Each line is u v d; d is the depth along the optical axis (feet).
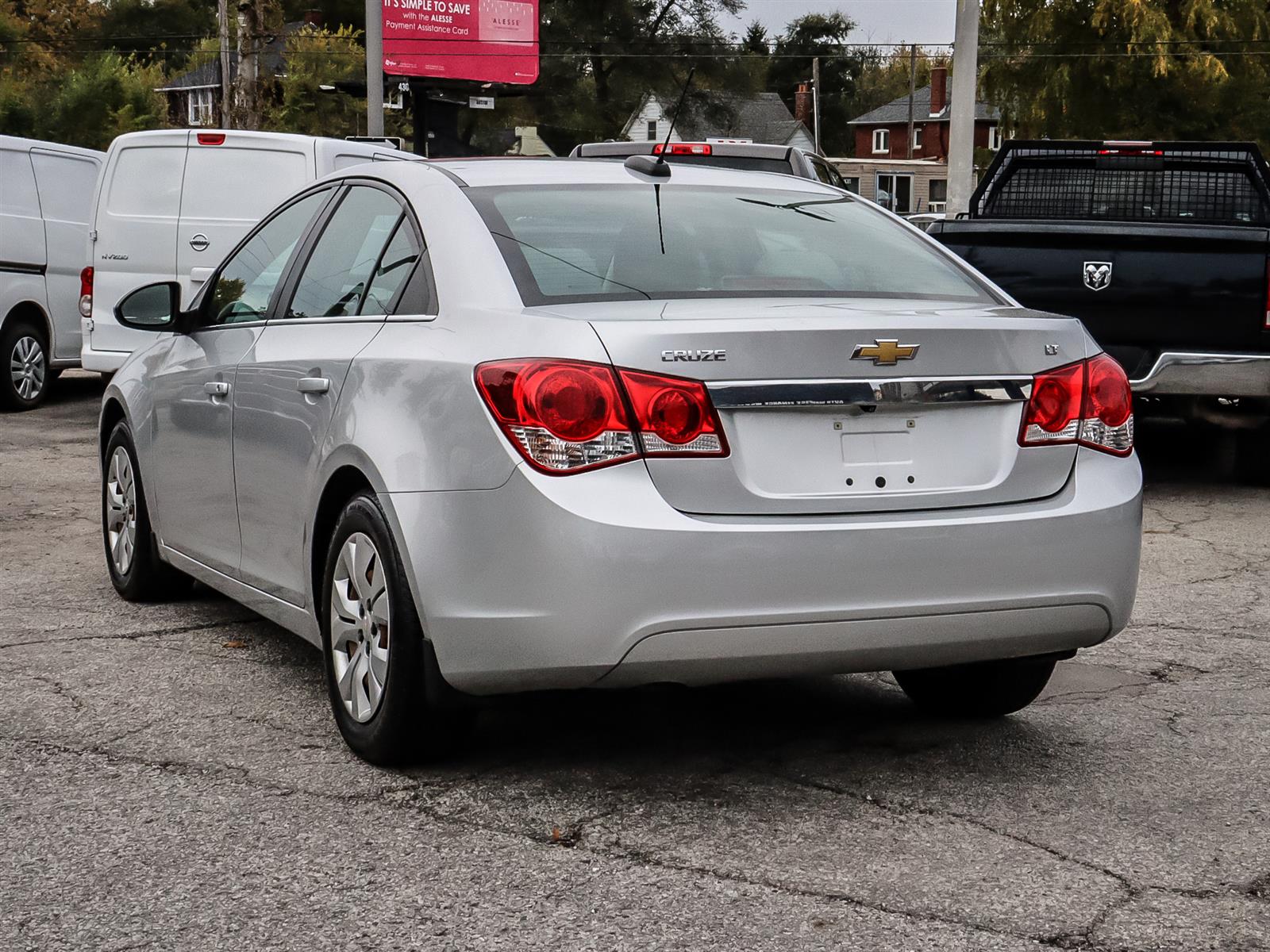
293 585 14.94
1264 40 110.93
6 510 27.99
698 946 9.74
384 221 14.75
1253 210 33.19
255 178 38.52
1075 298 28.94
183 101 289.33
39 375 46.01
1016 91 116.26
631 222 14.03
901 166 273.33
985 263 29.40
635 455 11.46
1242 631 19.38
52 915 10.19
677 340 11.59
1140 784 13.17
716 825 11.97
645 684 11.71
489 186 14.25
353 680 13.48
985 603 12.17
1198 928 10.09
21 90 191.93
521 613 11.53
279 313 16.06
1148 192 33.65
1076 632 12.73
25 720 14.74
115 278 39.55
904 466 12.18
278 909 10.30
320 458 13.82
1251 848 11.62
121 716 14.88
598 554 11.25
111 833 11.71
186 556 18.20
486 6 142.41
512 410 11.57
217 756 13.64
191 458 17.46
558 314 12.07
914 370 12.16
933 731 14.70
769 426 11.80
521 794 12.66
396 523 12.42
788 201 15.51
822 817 12.19
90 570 22.48
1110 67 111.24
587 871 10.99
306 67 197.57
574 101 192.44
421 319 13.23
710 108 200.54
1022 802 12.64
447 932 9.94
